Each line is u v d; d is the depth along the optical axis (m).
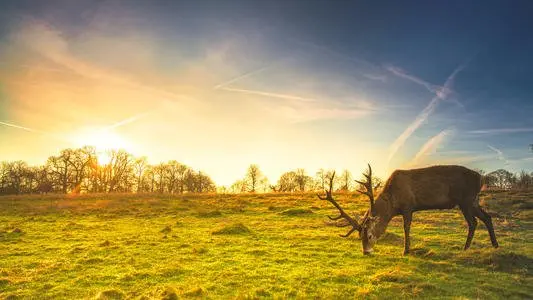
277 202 33.34
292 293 9.30
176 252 14.27
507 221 20.09
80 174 85.88
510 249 13.59
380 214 13.47
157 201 36.50
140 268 11.99
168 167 91.00
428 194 13.43
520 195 28.61
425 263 11.91
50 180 84.88
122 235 18.61
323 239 16.59
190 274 11.17
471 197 13.37
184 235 18.22
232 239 16.81
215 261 12.77
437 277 10.45
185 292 9.31
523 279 10.18
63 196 45.25
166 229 19.50
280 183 85.50
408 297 8.91
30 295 9.57
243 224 20.39
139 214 27.64
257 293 9.34
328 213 25.30
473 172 13.45
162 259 13.19
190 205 32.94
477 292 9.20
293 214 25.44
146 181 90.69
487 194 29.77
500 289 9.41
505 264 11.51
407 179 13.61
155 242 16.20
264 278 10.65
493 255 12.16
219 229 18.72
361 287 9.65
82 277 10.97
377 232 13.37
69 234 19.09
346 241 16.08
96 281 10.65
